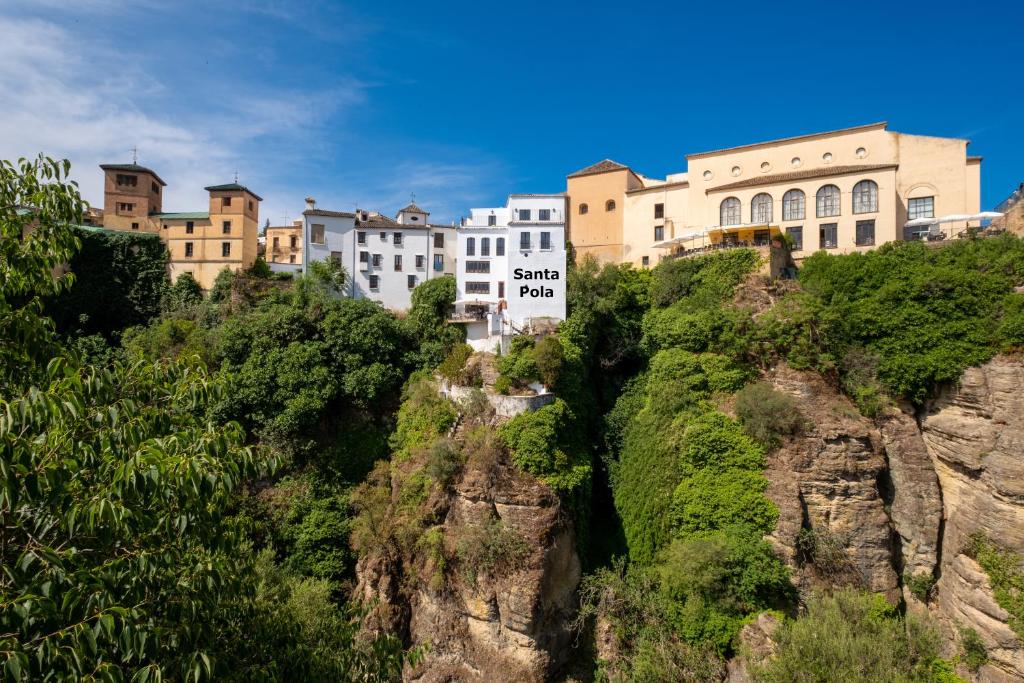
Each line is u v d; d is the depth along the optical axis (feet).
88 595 31.55
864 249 148.87
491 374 126.41
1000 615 92.22
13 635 27.58
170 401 41.52
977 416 103.35
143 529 35.73
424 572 109.91
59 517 32.78
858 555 105.09
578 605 112.06
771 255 138.10
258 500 122.83
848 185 151.84
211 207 192.03
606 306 146.51
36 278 41.78
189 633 35.81
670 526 112.37
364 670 50.55
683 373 122.93
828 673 77.77
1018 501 94.84
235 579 43.01
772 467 108.17
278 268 219.82
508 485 109.09
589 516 122.62
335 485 128.77
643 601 107.45
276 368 132.36
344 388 135.54
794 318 118.62
